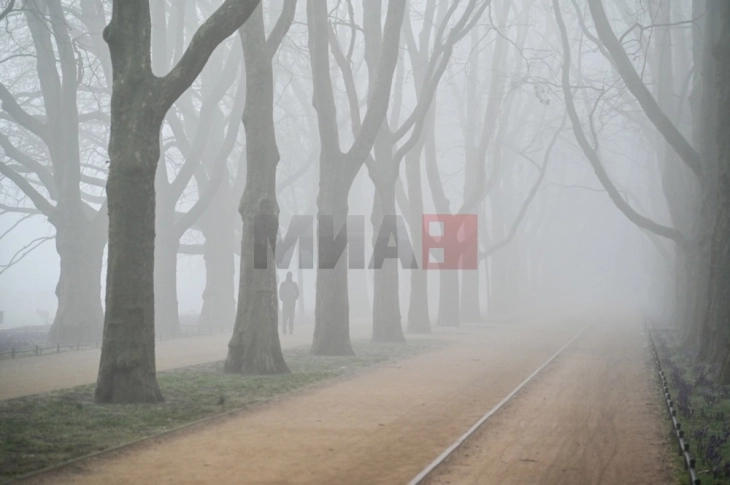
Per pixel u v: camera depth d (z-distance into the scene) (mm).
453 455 21703
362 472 19531
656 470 20469
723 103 45406
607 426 26859
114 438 23344
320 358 50531
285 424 26281
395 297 66438
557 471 20125
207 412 28422
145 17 31375
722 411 30953
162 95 31109
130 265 30844
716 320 47375
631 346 64250
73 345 59562
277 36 43312
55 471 19203
